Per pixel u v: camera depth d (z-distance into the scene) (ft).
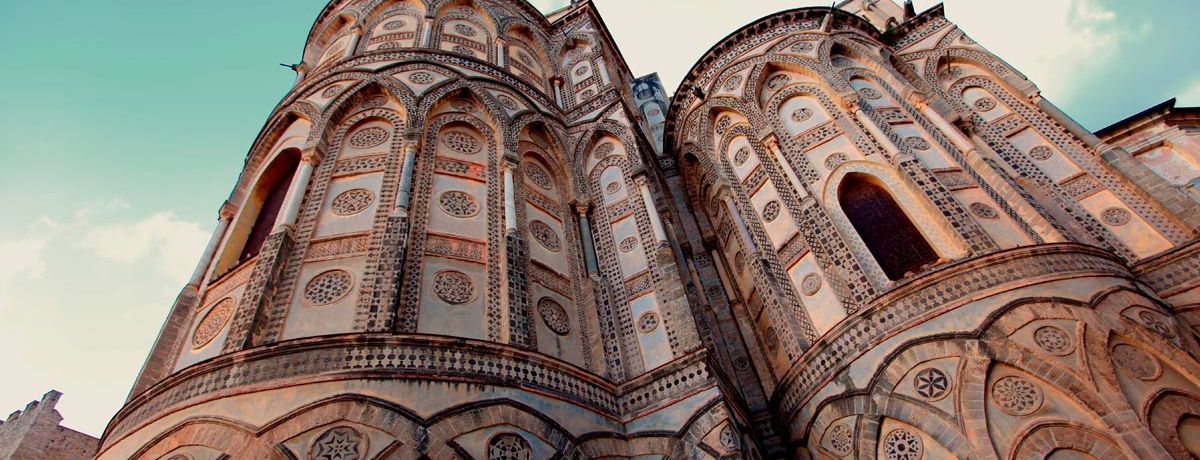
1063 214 44.65
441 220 40.75
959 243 36.78
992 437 29.01
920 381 32.14
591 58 74.43
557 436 30.73
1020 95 54.70
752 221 49.60
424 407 28.43
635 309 42.83
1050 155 49.47
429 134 47.06
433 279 36.58
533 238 44.24
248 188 49.52
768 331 45.37
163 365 37.37
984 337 31.68
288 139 50.08
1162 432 27.12
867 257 39.52
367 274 35.01
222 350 30.78
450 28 64.28
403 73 52.60
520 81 60.49
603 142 58.65
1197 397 28.40
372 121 48.62
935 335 32.91
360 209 40.34
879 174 43.19
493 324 35.60
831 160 46.26
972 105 56.70
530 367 32.73
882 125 45.62
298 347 29.53
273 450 26.12
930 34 65.05
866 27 61.52
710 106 59.06
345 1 70.28
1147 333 30.55
